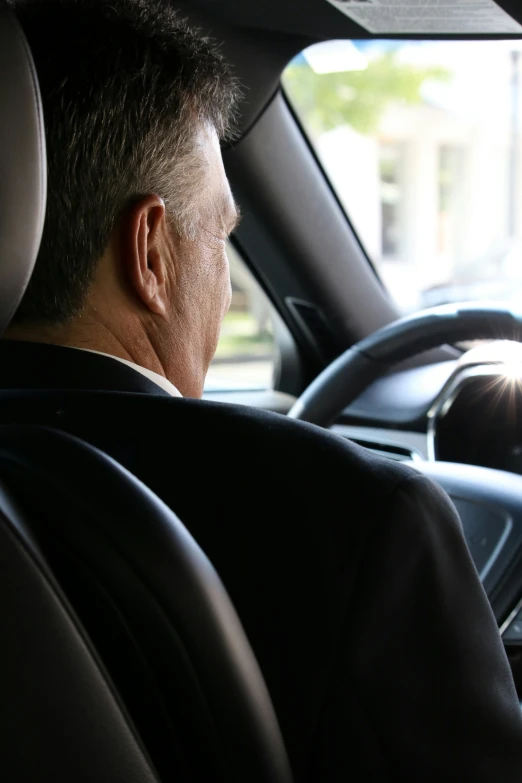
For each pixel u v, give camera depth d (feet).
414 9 5.04
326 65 6.29
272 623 2.35
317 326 7.86
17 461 2.16
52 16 2.84
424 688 2.32
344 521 2.31
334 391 5.17
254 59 6.06
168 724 2.34
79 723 2.12
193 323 3.14
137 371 2.85
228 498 2.44
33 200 2.36
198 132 3.01
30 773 2.16
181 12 5.64
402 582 2.28
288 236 7.14
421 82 19.03
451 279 12.43
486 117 17.46
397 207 18.56
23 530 2.08
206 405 2.61
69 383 2.79
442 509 2.38
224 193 3.25
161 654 2.17
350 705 2.27
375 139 19.03
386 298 7.83
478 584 2.46
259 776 2.15
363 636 2.25
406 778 2.31
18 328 2.89
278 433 2.49
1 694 2.11
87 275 2.84
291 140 6.82
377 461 2.41
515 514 4.50
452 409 5.90
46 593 2.08
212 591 2.08
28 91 2.35
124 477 2.12
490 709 2.40
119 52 2.79
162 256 2.99
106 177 2.78
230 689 2.10
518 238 14.48
